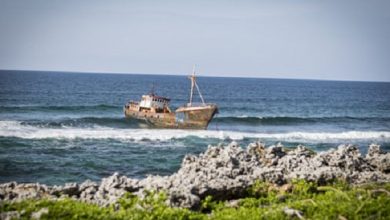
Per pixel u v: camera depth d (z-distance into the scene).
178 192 11.55
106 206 11.15
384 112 99.69
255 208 11.77
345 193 12.57
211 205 11.95
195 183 12.34
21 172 29.56
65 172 29.81
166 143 43.84
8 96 106.50
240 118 68.94
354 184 14.30
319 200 12.36
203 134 50.03
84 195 12.30
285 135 52.38
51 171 29.98
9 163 32.03
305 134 53.31
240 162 14.90
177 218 10.48
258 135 51.59
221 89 194.75
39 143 40.81
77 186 12.75
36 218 9.61
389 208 11.49
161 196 11.22
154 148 40.31
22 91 124.69
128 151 38.22
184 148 41.06
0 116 66.19
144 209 10.58
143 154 36.97
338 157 16.20
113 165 32.19
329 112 97.56
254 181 13.24
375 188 13.65
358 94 187.38
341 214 11.27
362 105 121.00
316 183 13.65
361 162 16.73
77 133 46.88
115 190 12.03
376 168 17.05
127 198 11.33
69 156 35.25
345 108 109.00
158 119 56.94
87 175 29.20
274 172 13.84
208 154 15.48
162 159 34.94
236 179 12.99
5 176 28.45
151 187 12.20
